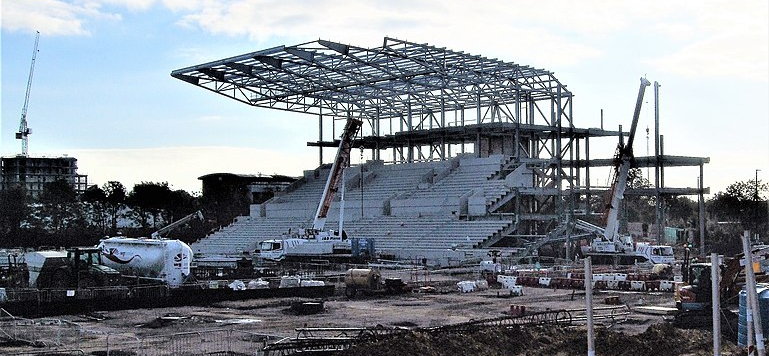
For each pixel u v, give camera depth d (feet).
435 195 364.99
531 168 357.82
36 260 196.54
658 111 350.02
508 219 330.75
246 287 194.29
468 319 145.69
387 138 417.90
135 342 118.21
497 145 402.11
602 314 145.59
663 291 197.98
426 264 289.53
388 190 394.73
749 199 480.64
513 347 110.42
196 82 341.41
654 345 109.70
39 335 125.80
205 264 306.55
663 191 351.25
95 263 193.57
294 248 305.32
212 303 171.42
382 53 288.71
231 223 469.98
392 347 102.01
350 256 300.20
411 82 331.98
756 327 81.97
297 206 411.13
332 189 337.93
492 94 367.66
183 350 111.24
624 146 339.57
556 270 249.34
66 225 486.38
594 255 304.71
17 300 157.17
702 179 357.61
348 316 151.02
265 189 565.53
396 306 167.94
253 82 350.64
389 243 336.90
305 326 131.03
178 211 505.25
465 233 323.78
